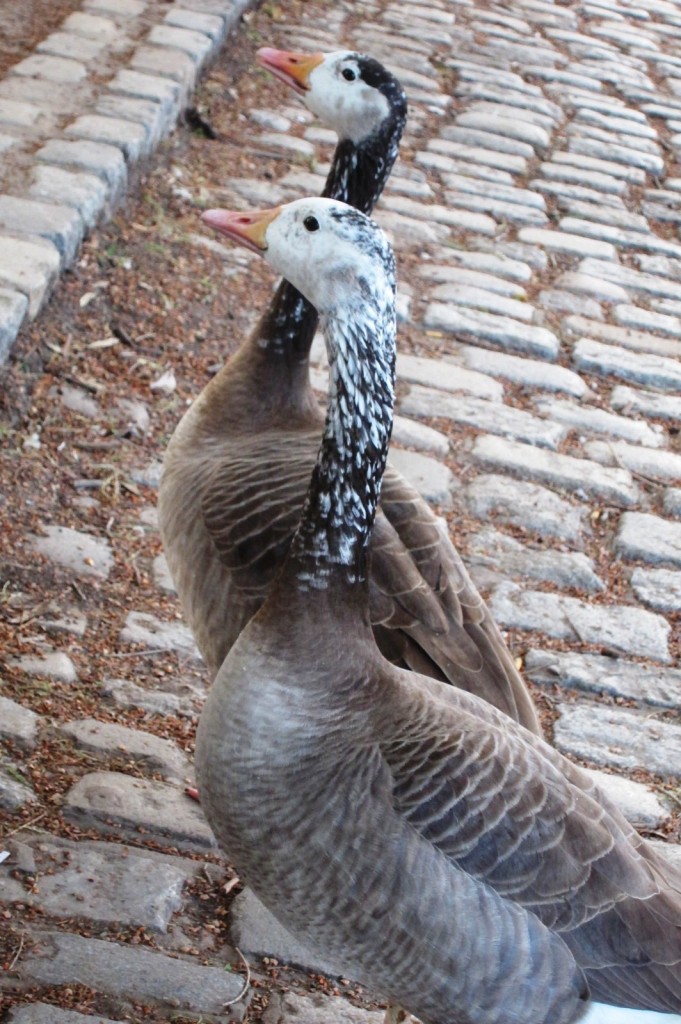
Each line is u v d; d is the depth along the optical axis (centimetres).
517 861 156
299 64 202
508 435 253
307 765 157
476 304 283
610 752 206
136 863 182
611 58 427
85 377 244
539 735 180
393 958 158
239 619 179
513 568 230
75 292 256
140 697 201
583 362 274
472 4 445
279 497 179
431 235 301
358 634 162
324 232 160
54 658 203
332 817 157
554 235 311
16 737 192
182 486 187
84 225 263
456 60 393
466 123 355
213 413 193
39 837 183
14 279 241
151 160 295
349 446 159
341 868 157
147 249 273
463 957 156
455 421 254
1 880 178
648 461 254
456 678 176
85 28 326
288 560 160
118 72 306
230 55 356
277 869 159
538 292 291
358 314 159
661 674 218
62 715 196
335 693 159
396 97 201
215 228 163
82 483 227
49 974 171
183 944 177
